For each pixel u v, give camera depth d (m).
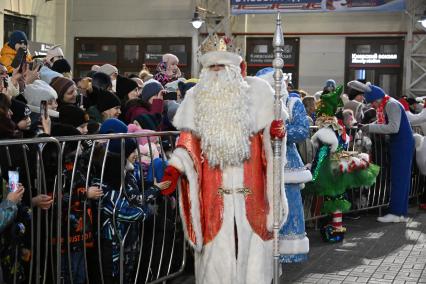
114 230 4.33
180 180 4.23
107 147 4.21
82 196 4.09
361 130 8.29
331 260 6.21
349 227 7.99
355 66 16.64
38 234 3.75
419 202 10.21
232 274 4.08
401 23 16.23
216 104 4.05
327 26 16.69
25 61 5.63
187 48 17.23
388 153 8.85
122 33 17.64
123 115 6.34
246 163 4.15
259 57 17.19
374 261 6.19
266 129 4.19
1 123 3.96
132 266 4.64
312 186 6.70
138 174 4.76
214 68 4.16
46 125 4.46
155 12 17.45
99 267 4.28
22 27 16.25
